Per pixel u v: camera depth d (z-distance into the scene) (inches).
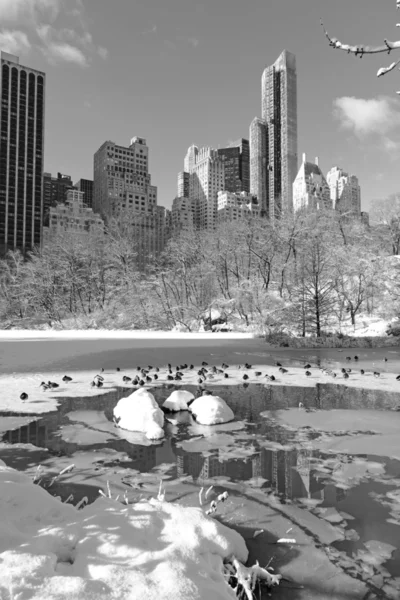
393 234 2802.7
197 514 148.5
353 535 169.3
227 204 7293.3
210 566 120.7
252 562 148.5
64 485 217.2
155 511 147.1
